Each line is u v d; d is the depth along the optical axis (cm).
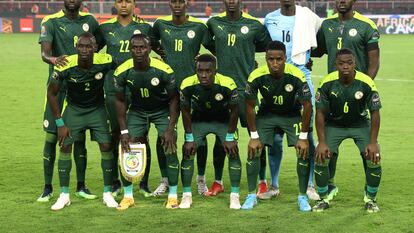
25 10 4409
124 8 710
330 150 657
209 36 728
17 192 716
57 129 671
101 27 722
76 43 680
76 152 699
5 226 591
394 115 1232
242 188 749
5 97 1454
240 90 721
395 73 1911
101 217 621
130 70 654
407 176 788
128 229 582
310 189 718
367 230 577
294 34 722
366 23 695
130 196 669
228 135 665
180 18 714
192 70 720
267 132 675
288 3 721
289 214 632
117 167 730
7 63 2162
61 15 704
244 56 718
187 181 666
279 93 656
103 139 674
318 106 649
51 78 654
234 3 703
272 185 712
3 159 885
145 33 720
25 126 1131
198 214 632
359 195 705
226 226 590
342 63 625
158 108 683
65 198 662
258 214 632
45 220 610
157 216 625
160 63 660
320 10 4128
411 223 597
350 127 660
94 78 661
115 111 714
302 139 655
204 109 671
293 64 725
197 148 679
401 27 4038
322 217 620
